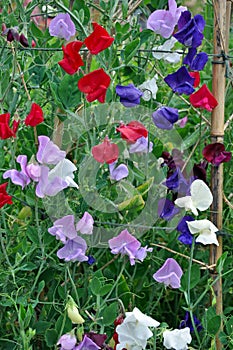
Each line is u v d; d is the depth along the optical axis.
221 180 1.26
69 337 1.08
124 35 1.25
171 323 1.41
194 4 1.70
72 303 1.08
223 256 1.21
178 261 1.37
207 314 1.21
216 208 1.26
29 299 1.17
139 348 1.10
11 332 1.25
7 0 1.33
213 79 1.25
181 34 1.21
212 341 1.21
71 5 1.35
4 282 1.17
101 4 1.28
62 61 1.13
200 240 1.17
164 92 1.49
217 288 1.26
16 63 1.24
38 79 1.28
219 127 1.26
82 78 1.12
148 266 1.30
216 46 1.25
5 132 1.13
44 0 1.31
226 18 1.26
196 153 1.46
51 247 1.25
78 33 1.32
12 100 1.27
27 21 1.30
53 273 1.24
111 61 1.26
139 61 1.36
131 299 1.29
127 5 1.29
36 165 1.11
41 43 1.33
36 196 1.15
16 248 1.20
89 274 1.27
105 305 1.16
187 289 1.20
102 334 1.10
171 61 1.31
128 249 1.15
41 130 1.27
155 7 1.44
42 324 1.20
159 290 1.38
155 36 1.33
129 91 1.18
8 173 1.11
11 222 1.28
